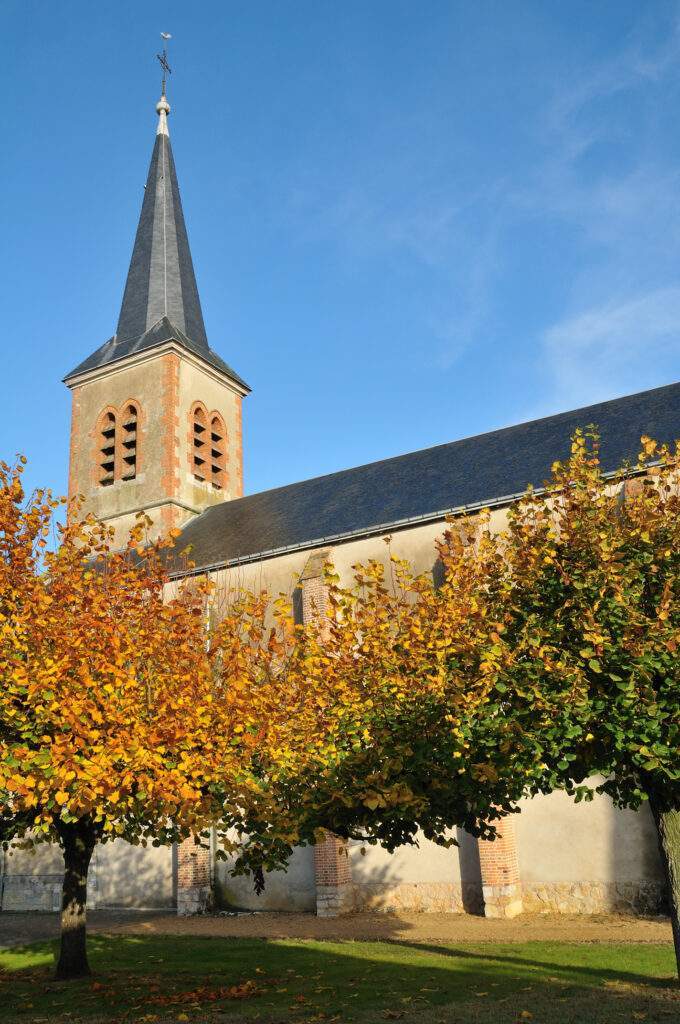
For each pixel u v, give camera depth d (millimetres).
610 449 17906
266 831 8805
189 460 28703
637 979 9203
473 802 9023
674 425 17578
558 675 8516
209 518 27156
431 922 15180
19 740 9273
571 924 14023
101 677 9047
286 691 10141
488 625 9242
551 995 8586
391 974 10359
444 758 9047
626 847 14820
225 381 31188
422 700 9352
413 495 20500
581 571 9148
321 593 18547
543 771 8938
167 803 8359
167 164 34188
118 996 9781
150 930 16391
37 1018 8875
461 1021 7770
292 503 24438
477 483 19406
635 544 9250
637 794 8734
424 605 9992
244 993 9641
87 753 8391
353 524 20203
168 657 9469
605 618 8750
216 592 17516
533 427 21453
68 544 10992
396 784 8617
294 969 11133
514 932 13547
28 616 9586
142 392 29000
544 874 15391
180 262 32469
